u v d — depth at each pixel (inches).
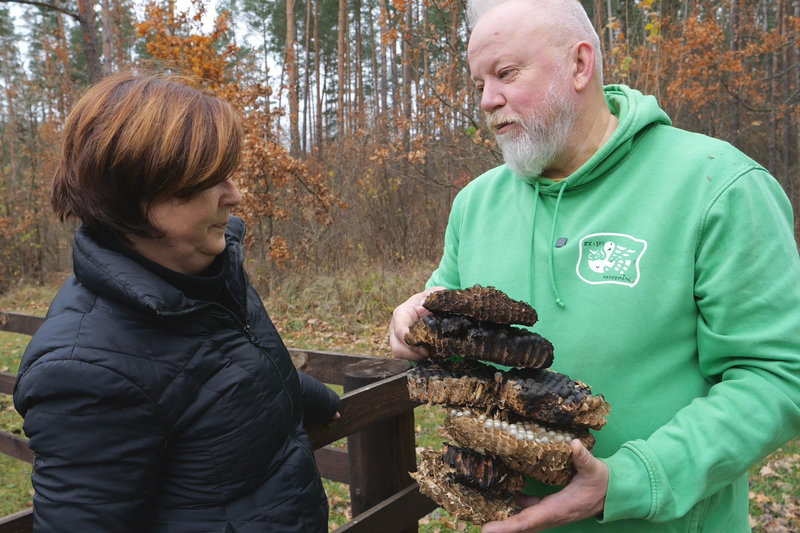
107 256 43.4
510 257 60.9
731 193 50.1
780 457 165.6
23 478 162.1
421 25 412.5
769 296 48.4
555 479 45.6
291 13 660.1
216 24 358.3
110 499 40.7
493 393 46.2
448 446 48.4
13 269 555.5
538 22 54.4
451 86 354.9
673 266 51.8
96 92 44.0
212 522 46.5
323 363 98.7
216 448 45.9
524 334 46.0
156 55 347.3
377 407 77.9
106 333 41.8
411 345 52.0
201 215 44.9
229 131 44.8
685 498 47.4
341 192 446.0
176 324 44.6
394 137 450.3
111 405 40.7
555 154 56.9
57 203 45.4
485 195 67.2
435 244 419.5
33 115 621.0
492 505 47.0
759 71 665.6
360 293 336.8
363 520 75.1
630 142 54.7
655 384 52.4
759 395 47.7
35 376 40.1
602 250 54.3
